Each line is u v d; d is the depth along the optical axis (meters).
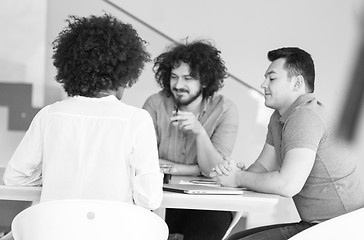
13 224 1.71
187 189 2.00
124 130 1.83
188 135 3.24
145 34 5.15
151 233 1.66
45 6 5.18
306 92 2.34
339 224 1.82
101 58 1.85
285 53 2.34
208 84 3.30
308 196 2.21
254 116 5.14
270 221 4.64
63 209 1.59
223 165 2.28
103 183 1.82
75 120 1.85
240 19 5.08
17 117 5.13
